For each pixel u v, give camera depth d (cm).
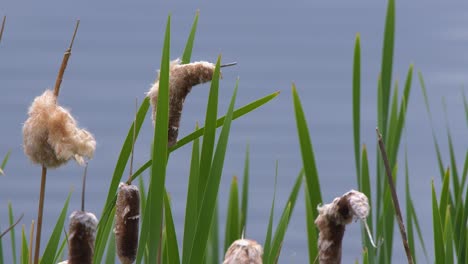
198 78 517
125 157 531
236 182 571
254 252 477
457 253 583
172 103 517
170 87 517
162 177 510
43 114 505
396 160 572
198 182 520
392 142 572
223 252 571
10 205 568
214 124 518
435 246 550
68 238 491
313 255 547
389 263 568
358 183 559
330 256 493
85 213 493
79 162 505
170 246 528
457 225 584
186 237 519
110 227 534
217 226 573
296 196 574
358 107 562
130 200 512
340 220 491
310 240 548
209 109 518
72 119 507
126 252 512
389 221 570
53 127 504
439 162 595
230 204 571
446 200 571
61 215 538
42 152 506
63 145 503
